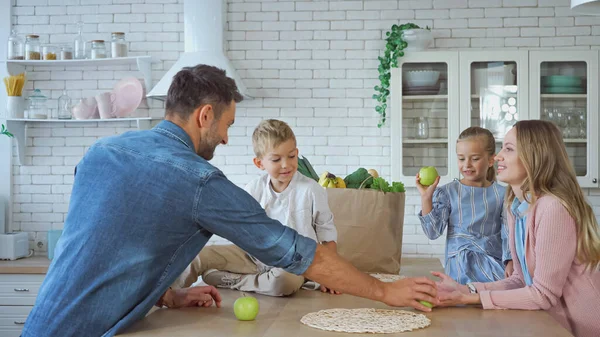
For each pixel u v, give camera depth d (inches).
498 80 190.5
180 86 78.2
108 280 70.9
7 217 212.8
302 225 101.3
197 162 72.7
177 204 71.0
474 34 202.5
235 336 68.1
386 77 195.5
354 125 205.8
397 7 204.1
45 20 213.0
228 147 208.4
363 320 73.7
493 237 118.3
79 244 71.9
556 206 80.0
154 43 210.4
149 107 208.8
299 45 206.4
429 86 190.9
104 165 73.7
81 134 212.5
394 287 76.7
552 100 190.1
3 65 211.8
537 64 189.3
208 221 71.7
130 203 71.5
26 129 213.2
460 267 116.7
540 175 83.0
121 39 203.5
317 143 206.5
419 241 203.6
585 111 189.3
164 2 210.2
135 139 75.8
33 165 213.3
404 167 192.4
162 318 77.5
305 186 103.3
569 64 189.9
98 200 72.5
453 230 120.7
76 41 205.6
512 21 201.9
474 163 121.6
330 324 71.9
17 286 189.9
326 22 205.8
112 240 71.3
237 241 72.5
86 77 212.4
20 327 189.8
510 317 75.7
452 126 190.4
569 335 67.0
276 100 207.2
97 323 70.9
